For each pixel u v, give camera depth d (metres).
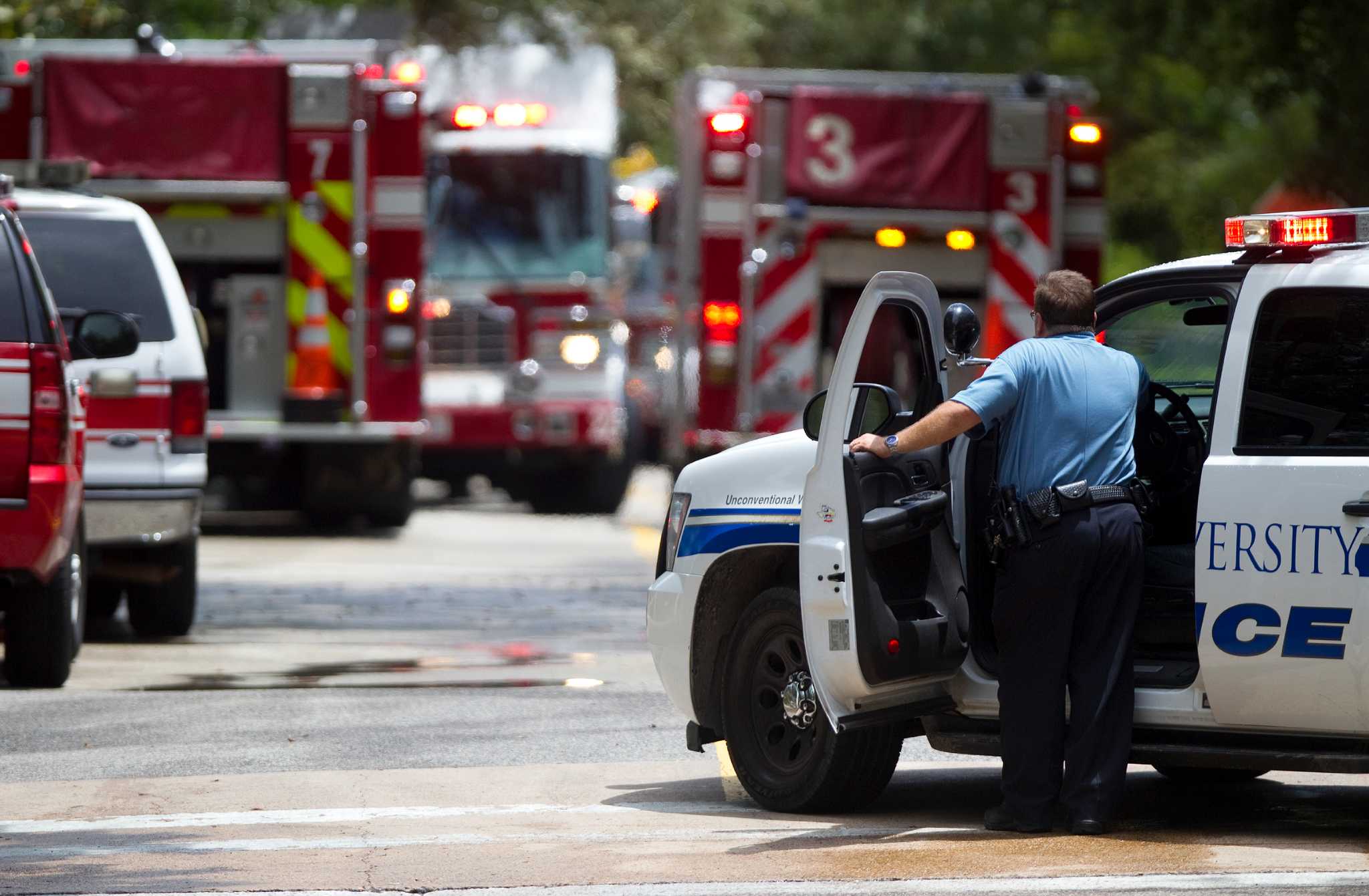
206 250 62.84
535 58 77.06
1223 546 23.86
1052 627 24.48
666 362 95.38
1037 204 61.56
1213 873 22.69
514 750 30.61
